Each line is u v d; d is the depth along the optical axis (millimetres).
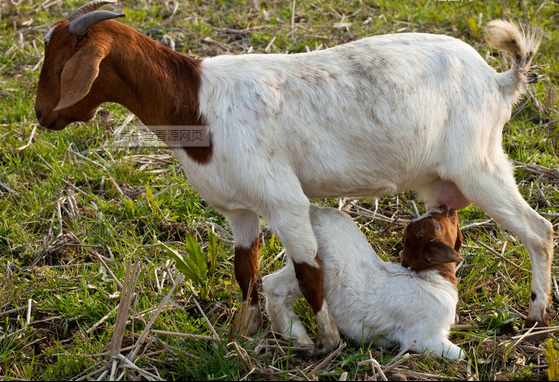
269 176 3875
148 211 5609
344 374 3805
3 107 6965
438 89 4094
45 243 5262
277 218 3922
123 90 4059
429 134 4102
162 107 4008
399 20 8484
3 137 6453
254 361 4039
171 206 5727
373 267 4242
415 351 4129
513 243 5203
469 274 4836
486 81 4191
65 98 3754
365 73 4035
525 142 6258
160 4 9156
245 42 8141
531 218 4234
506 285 4789
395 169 4148
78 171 6074
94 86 4023
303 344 4191
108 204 5652
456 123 4133
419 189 4469
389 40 4238
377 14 8711
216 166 3951
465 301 4672
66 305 4633
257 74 4008
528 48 4250
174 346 4191
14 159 6141
